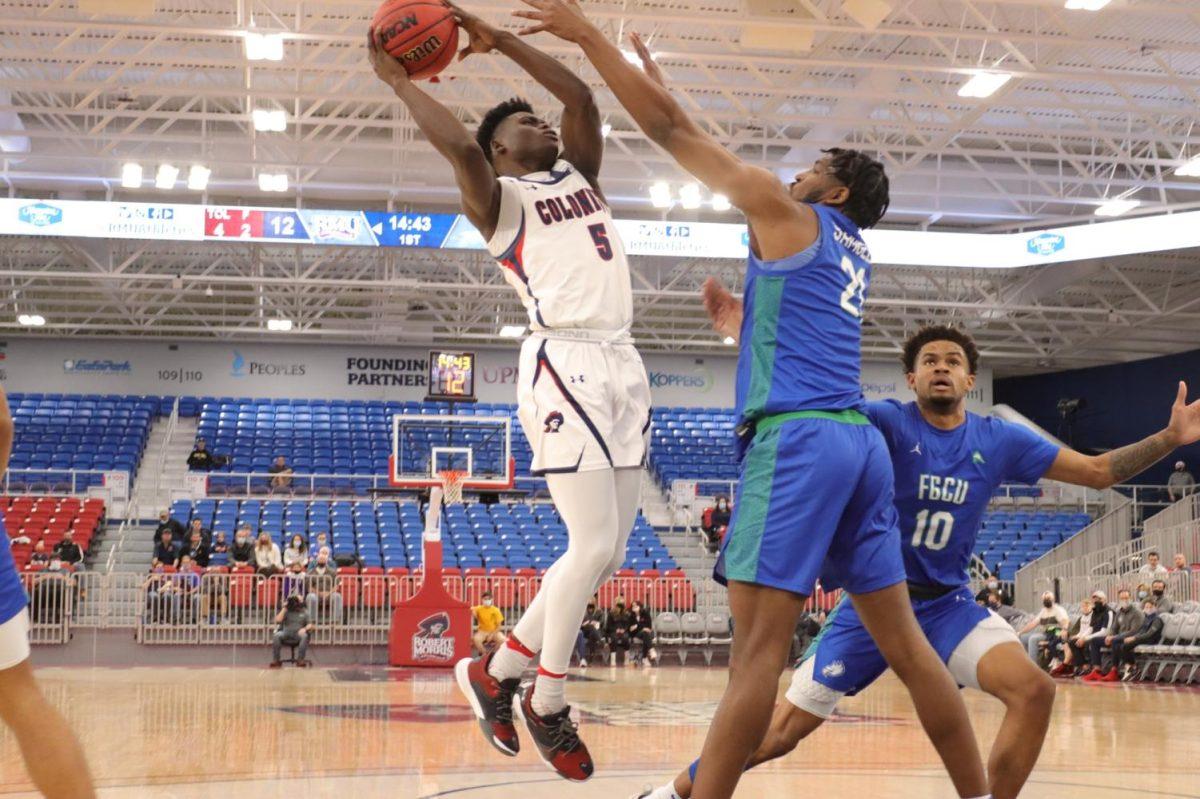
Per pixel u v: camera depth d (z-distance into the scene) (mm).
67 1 16875
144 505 24828
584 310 3494
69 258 25234
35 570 16891
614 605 17484
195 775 5461
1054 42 16156
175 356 29891
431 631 15586
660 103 3188
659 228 21969
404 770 5676
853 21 16672
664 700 10820
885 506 3369
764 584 3160
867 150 21359
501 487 16531
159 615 16688
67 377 29453
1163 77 17172
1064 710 10320
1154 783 5492
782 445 3217
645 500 26703
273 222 21266
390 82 3482
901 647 3402
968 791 3514
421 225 21578
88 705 9828
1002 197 22406
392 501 24250
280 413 28906
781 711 4250
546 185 3586
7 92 19734
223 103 21203
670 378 31500
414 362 30609
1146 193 23922
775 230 3312
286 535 22203
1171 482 26016
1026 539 24734
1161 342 29109
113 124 22125
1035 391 33406
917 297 27312
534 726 3486
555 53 17922
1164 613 15047
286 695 11023
